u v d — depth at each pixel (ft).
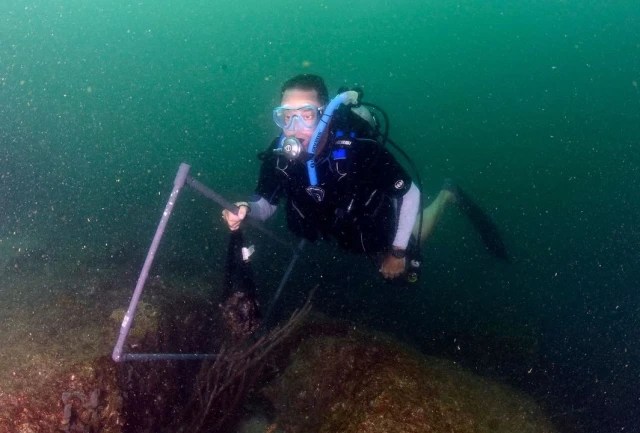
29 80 99.55
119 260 15.61
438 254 29.48
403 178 9.61
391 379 7.62
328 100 9.89
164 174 40.37
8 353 7.66
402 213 10.06
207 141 73.41
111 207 27.07
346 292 19.94
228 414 9.08
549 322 21.88
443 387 7.69
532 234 35.37
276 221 26.63
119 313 9.50
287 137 9.16
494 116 103.81
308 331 10.57
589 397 15.37
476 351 16.43
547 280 26.94
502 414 7.45
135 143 57.67
